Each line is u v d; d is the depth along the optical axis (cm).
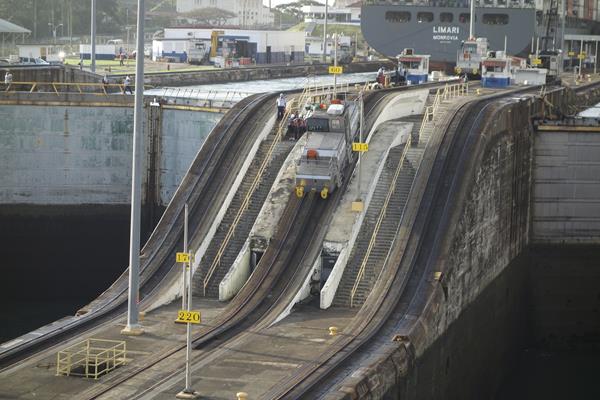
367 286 17100
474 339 18900
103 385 13262
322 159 18700
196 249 17950
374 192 19062
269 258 17600
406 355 14612
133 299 15362
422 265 17138
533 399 19762
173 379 13525
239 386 13275
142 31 15825
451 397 17338
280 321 16000
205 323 15788
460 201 18325
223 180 19525
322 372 13688
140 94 15725
